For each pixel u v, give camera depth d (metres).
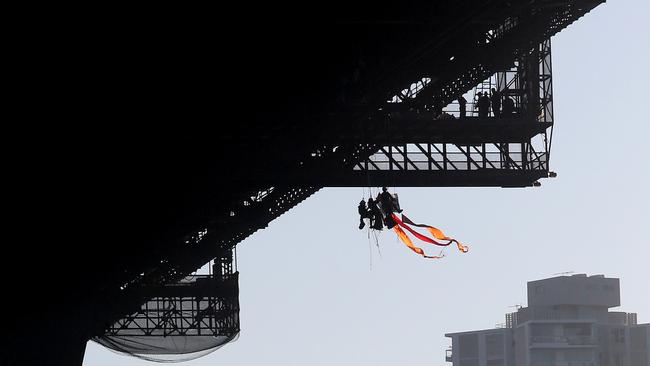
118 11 116.69
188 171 148.25
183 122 137.50
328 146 155.00
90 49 120.56
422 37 127.19
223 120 138.50
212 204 161.88
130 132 136.62
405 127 172.12
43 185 144.88
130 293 186.75
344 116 138.38
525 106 177.50
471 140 177.75
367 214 131.25
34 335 174.12
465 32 135.75
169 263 185.75
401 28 128.25
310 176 159.88
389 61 131.25
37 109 128.25
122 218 158.88
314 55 131.25
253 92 135.88
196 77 130.50
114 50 121.81
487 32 139.88
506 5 122.75
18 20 113.56
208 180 150.50
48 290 170.88
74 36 117.75
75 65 122.31
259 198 173.12
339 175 171.75
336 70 132.88
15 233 156.38
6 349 171.00
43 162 137.62
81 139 135.25
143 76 127.81
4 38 115.56
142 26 119.38
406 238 129.25
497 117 176.75
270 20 122.00
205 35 123.31
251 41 125.94
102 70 124.31
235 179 151.25
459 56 139.25
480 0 121.69
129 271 175.12
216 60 128.00
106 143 136.75
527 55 172.38
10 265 163.50
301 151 145.88
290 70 132.88
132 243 167.88
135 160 141.62
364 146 157.25
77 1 113.69
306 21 122.12
